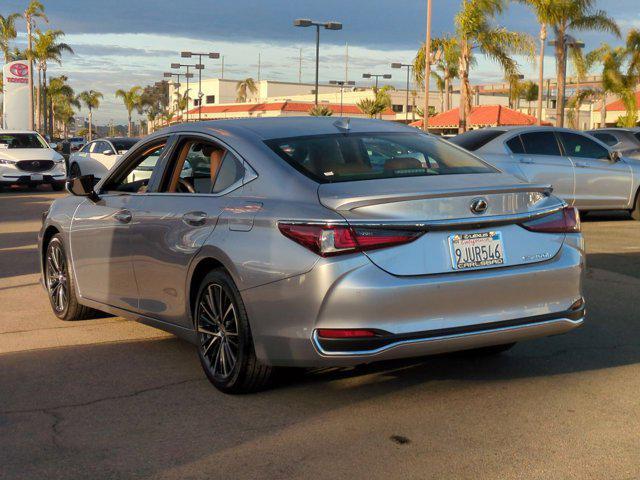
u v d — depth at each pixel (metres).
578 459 3.61
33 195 21.19
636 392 4.56
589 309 6.71
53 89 95.19
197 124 5.29
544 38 40.81
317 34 42.28
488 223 4.12
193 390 4.67
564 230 4.41
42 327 6.29
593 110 64.12
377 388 4.65
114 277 5.62
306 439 3.89
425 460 3.62
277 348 4.14
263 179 4.46
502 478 3.42
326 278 3.90
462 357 5.30
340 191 4.10
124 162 5.94
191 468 3.57
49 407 4.41
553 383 4.73
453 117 42.38
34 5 61.38
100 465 3.62
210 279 4.55
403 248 3.97
